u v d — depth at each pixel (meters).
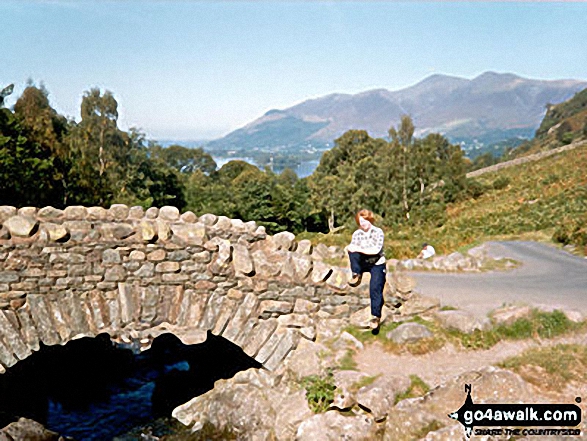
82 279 9.24
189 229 9.73
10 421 10.11
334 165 93.62
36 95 41.00
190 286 9.75
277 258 10.31
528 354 8.62
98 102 57.09
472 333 9.52
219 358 13.33
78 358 16.05
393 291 10.22
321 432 7.86
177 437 11.03
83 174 38.59
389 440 7.34
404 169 51.84
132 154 66.25
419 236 36.19
